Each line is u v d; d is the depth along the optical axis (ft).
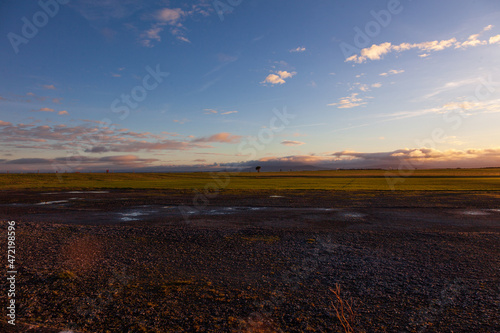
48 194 70.69
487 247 21.77
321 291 14.15
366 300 13.14
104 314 11.74
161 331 10.49
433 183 112.78
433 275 16.15
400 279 15.64
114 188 90.99
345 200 55.67
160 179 182.09
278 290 14.29
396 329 10.69
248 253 20.71
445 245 22.48
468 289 14.20
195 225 31.14
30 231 27.09
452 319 11.39
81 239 24.39
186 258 19.52
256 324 11.04
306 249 21.70
